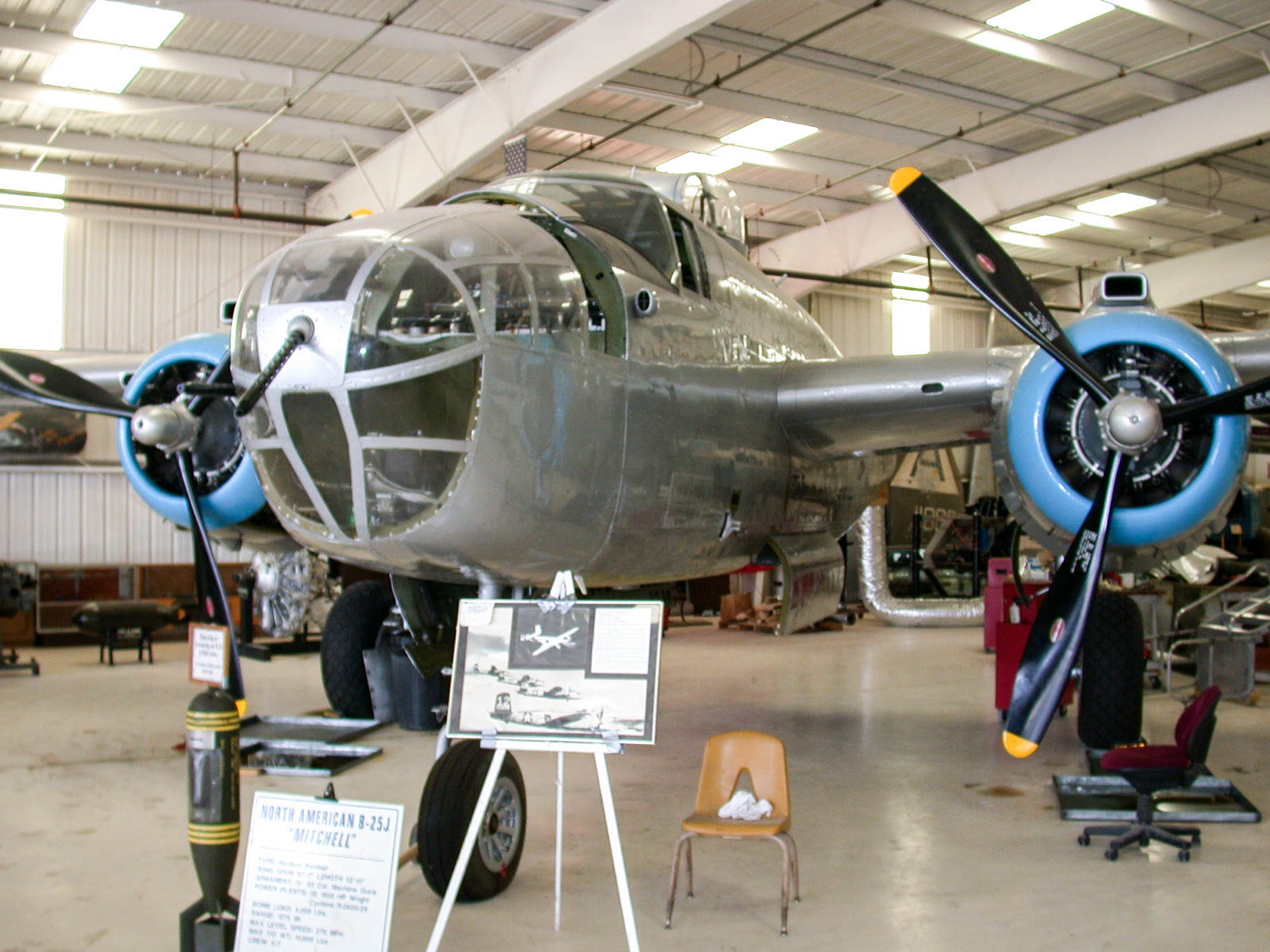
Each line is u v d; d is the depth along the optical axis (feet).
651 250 18.13
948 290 73.61
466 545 14.16
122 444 20.92
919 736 24.67
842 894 14.33
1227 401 15.78
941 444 21.79
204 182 48.96
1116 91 43.65
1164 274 65.10
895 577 57.47
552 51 36.37
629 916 11.37
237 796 12.25
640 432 16.31
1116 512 16.72
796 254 60.18
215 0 33.40
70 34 35.68
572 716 12.15
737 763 14.34
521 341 14.29
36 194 42.86
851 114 45.68
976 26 37.63
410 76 40.06
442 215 15.06
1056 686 16.03
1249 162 51.85
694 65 40.45
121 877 15.06
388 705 25.88
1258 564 39.11
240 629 41.16
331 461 13.70
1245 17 37.32
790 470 21.57
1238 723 26.02
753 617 48.60
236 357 14.51
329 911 11.02
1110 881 14.80
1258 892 14.35
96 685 33.14
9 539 46.60
